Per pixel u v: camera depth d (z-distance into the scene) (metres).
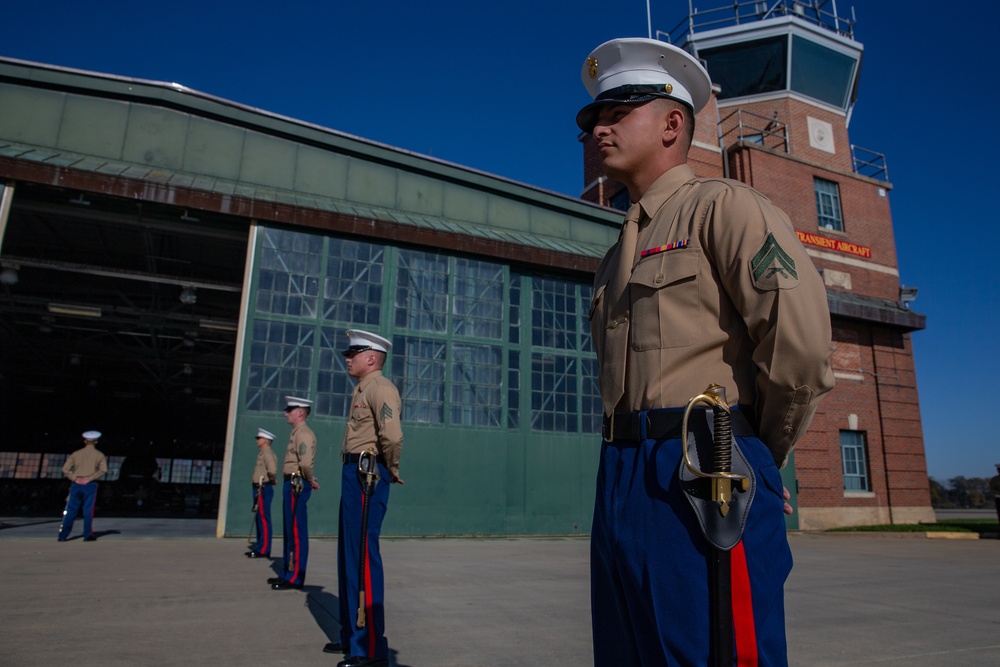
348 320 12.43
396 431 3.83
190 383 24.91
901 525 17.50
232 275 16.47
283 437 11.44
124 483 26.44
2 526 12.94
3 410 27.84
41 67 11.65
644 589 1.34
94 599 5.28
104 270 13.24
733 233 1.42
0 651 3.68
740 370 1.46
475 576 7.09
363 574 3.57
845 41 21.69
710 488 1.28
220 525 10.88
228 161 12.64
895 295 20.58
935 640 4.30
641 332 1.52
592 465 14.05
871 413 19.00
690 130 1.79
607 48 1.81
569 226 16.12
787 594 6.18
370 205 13.77
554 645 4.05
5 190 10.53
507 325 13.91
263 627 4.43
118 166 11.61
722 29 21.89
